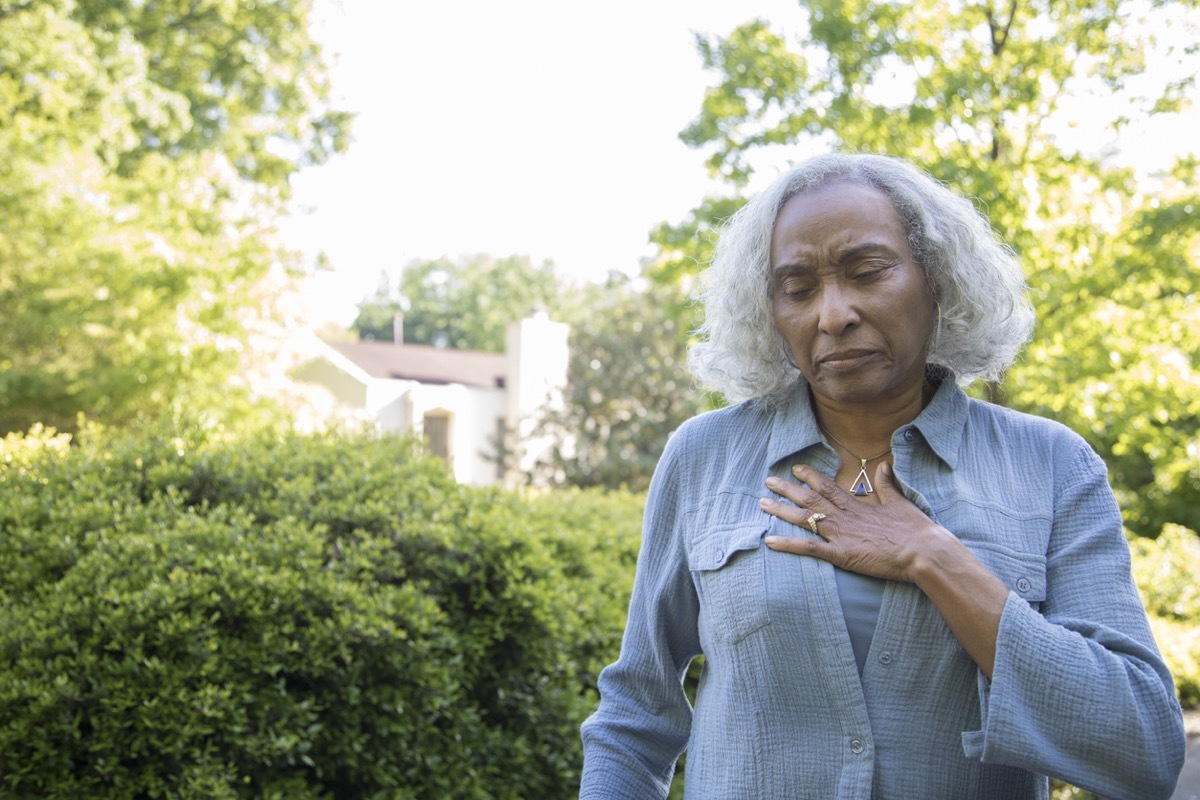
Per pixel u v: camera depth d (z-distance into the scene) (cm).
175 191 1274
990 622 140
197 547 318
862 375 152
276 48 1919
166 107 1605
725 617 157
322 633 304
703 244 804
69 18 1509
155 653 285
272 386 1190
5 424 1035
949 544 146
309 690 313
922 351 158
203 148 1788
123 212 1166
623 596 429
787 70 769
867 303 150
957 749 147
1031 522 153
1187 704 602
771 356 168
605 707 179
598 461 1711
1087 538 151
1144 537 981
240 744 283
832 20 732
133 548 309
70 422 1050
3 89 1270
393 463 420
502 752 347
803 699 151
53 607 288
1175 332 689
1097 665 137
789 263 155
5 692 267
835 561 151
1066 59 709
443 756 330
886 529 151
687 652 180
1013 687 138
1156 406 703
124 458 385
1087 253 702
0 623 285
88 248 1076
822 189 156
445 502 380
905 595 148
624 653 180
